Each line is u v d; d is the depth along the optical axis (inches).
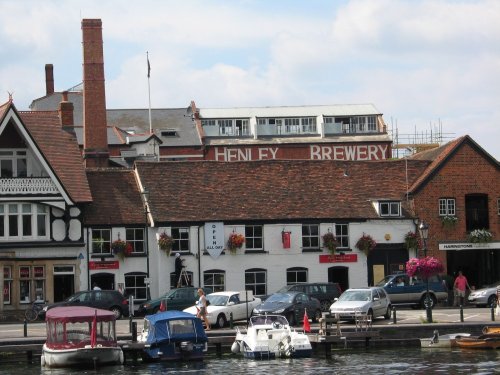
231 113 4980.3
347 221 2874.0
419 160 3046.3
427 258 2192.4
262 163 3002.0
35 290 2672.2
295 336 1909.4
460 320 2176.4
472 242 2930.6
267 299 2269.9
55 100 4798.2
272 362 1845.5
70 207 2719.0
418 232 2898.6
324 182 2977.4
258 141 4906.5
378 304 2242.9
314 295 2415.1
